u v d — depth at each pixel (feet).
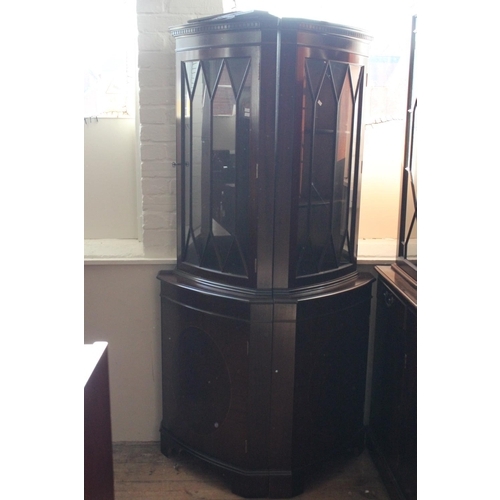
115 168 8.43
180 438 7.70
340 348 7.25
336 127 6.69
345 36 6.47
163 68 7.52
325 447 7.40
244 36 6.17
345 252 7.37
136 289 7.95
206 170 6.88
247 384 6.81
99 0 7.95
